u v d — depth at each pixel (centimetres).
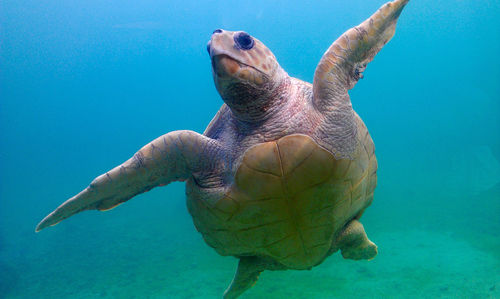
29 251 1427
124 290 928
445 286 758
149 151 281
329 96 265
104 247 1386
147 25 5066
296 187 262
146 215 2020
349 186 283
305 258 335
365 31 266
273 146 260
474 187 1831
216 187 286
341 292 779
